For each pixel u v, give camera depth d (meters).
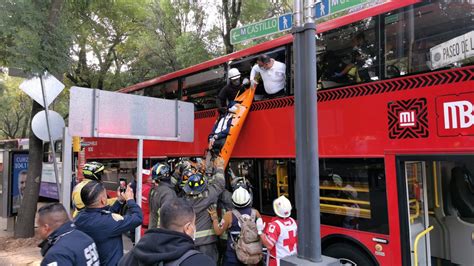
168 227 2.31
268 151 6.18
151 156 9.24
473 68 3.96
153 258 2.15
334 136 5.25
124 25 16.14
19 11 7.43
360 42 5.17
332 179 5.35
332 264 3.19
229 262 4.81
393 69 4.73
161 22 15.95
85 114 4.14
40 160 9.47
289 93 6.00
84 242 2.87
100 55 17.00
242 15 14.13
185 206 2.39
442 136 4.14
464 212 5.09
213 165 5.85
